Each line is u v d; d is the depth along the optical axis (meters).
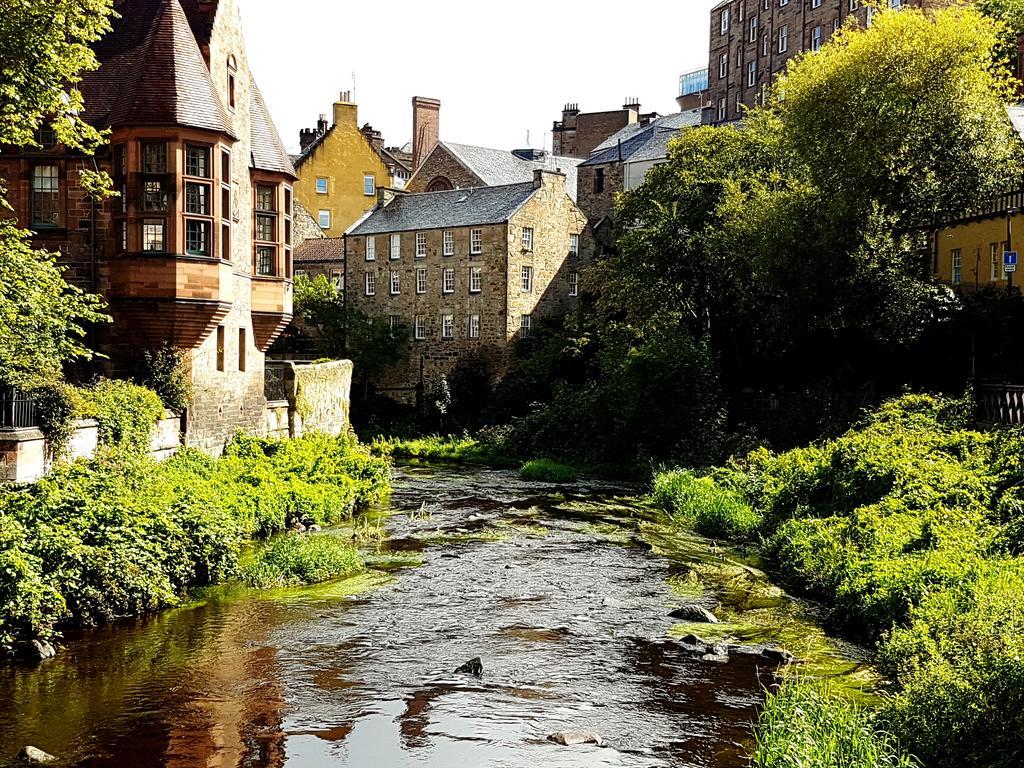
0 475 17.06
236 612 15.34
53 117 23.92
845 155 34.03
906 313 32.81
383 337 60.44
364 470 29.03
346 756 10.09
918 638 12.04
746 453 34.50
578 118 88.38
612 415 40.66
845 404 34.19
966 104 33.53
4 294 17.47
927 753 9.17
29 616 13.30
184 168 23.38
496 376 58.06
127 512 16.05
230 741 10.41
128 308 23.62
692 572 18.39
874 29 34.59
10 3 17.03
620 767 9.84
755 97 73.38
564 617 15.42
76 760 9.88
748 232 36.91
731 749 10.31
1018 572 13.11
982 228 37.78
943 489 18.84
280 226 30.77
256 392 30.19
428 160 72.94
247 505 20.53
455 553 20.42
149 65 23.36
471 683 12.32
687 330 41.91
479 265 59.03
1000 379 29.77
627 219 49.00
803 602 16.39
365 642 13.95
